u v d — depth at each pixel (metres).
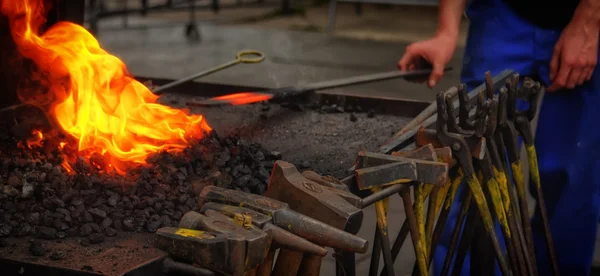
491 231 1.70
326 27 7.87
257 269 1.41
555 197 2.42
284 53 6.48
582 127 2.31
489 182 1.72
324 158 2.11
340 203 1.42
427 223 1.76
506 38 2.40
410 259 2.87
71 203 1.55
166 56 6.18
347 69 5.95
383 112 2.63
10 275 1.33
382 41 7.17
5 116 2.22
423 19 8.34
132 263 1.32
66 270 1.29
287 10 8.55
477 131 1.64
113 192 1.60
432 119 1.87
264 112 2.60
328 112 2.62
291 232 1.36
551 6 2.33
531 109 1.91
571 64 2.23
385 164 1.55
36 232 1.47
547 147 2.40
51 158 1.80
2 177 1.68
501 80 2.20
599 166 2.30
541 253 2.43
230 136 2.10
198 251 1.24
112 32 7.10
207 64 5.94
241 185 1.78
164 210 1.58
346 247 1.33
